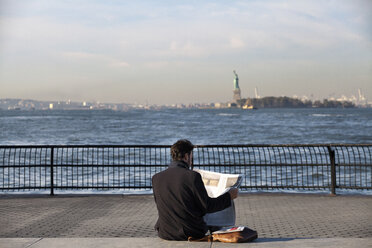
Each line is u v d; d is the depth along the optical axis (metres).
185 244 5.05
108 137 47.62
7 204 8.88
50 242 5.41
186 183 5.06
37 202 9.12
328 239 5.39
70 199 9.48
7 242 5.41
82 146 10.41
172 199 5.12
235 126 76.19
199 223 5.18
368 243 5.14
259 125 79.94
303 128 67.81
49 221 7.20
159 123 91.88
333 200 9.09
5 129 66.19
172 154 5.25
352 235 5.98
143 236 6.11
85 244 5.27
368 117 133.38
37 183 14.28
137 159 21.98
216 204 5.05
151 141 41.91
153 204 8.85
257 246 5.00
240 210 8.10
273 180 15.22
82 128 69.94
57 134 53.22
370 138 45.78
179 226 5.14
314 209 8.09
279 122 95.06
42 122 99.81
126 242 5.29
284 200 9.16
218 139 44.75
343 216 7.37
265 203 8.83
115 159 21.92
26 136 49.03
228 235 5.18
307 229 6.43
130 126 77.62
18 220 7.27
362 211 7.79
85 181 14.60
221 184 5.44
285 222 6.98
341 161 21.97
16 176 15.91
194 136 49.44
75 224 6.93
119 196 9.80
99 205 8.75
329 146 10.06
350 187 9.83
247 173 17.03
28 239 5.58
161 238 5.29
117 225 6.85
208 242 5.14
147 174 16.28
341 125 78.38
